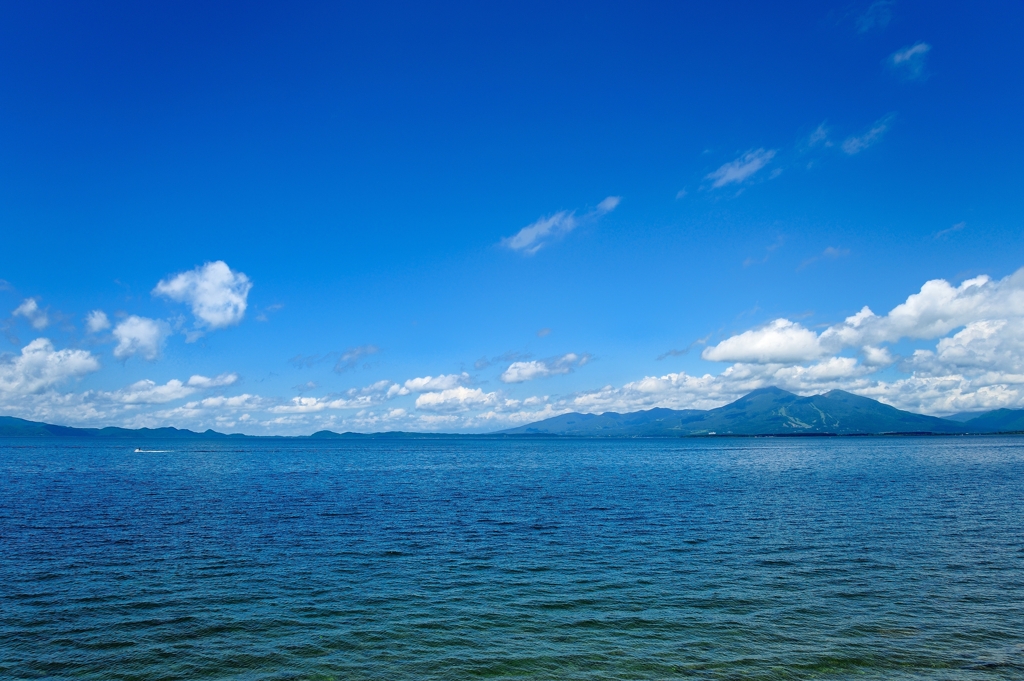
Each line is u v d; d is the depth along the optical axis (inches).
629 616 1048.8
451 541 1686.8
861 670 832.9
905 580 1267.2
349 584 1238.3
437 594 1170.0
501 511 2298.2
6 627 979.9
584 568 1375.5
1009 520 2031.3
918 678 808.9
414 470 5036.9
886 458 6934.1
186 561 1429.6
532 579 1279.5
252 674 823.7
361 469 5157.5
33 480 3651.6
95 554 1499.8
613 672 830.5
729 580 1270.9
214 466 5467.5
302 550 1561.3
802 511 2272.4
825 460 6628.9
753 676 815.7
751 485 3395.7
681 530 1860.2
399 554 1518.2
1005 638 943.0
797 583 1246.3
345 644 924.6
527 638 949.8
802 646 914.7
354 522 2018.9
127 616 1038.4
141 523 1972.2
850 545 1620.3
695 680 804.0
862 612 1062.4
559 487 3341.5
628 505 2484.0
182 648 906.1
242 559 1455.5
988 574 1314.0
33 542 1646.2
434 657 879.1
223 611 1067.3
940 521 2016.5
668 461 6756.9
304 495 2866.6
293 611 1069.8
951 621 1018.7
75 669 832.9
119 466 5300.2
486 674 824.9
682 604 1111.0
